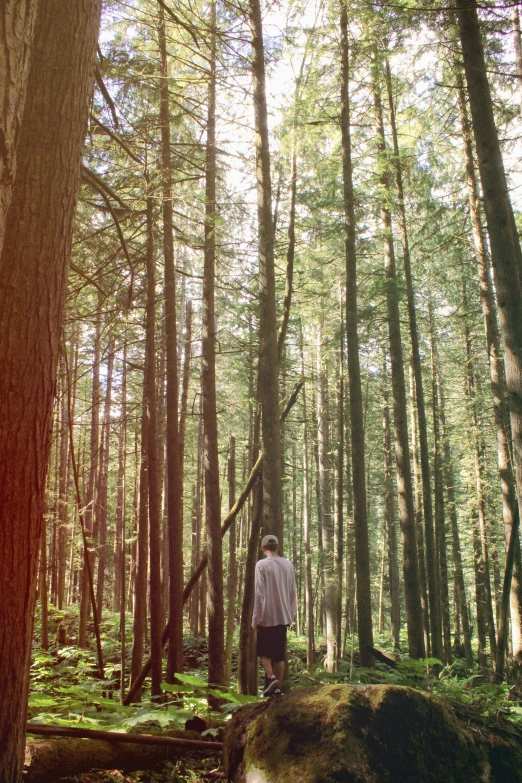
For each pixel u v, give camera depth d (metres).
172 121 9.80
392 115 15.21
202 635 20.70
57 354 3.42
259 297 9.54
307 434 26.33
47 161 3.38
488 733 4.59
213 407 10.02
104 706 7.06
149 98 9.34
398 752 4.10
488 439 23.61
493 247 7.65
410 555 12.72
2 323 3.16
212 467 9.84
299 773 3.94
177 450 9.86
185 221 10.84
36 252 3.29
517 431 7.30
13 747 3.18
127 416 9.79
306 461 25.50
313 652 18.08
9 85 2.53
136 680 8.66
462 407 22.72
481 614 21.08
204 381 10.09
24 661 3.23
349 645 19.30
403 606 39.28
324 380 21.69
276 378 9.17
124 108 8.92
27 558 3.19
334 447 24.31
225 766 4.64
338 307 19.39
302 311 17.30
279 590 5.94
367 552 10.14
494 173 7.73
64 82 3.49
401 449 13.63
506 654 14.49
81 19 3.61
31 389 3.21
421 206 14.45
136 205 8.91
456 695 6.57
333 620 17.59
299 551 34.34
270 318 9.36
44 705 6.30
